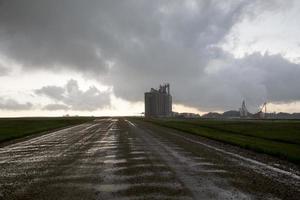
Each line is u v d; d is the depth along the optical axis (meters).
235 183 12.63
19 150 25.41
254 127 67.25
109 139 35.41
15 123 89.81
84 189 11.64
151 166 16.83
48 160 19.38
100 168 16.27
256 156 21.86
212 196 10.55
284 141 36.09
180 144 30.00
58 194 10.92
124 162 18.25
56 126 73.12
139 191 11.24
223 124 83.88
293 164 18.39
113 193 11.00
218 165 17.38
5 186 12.30
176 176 14.04
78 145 28.75
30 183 12.80
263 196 10.61
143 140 34.09
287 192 11.20
